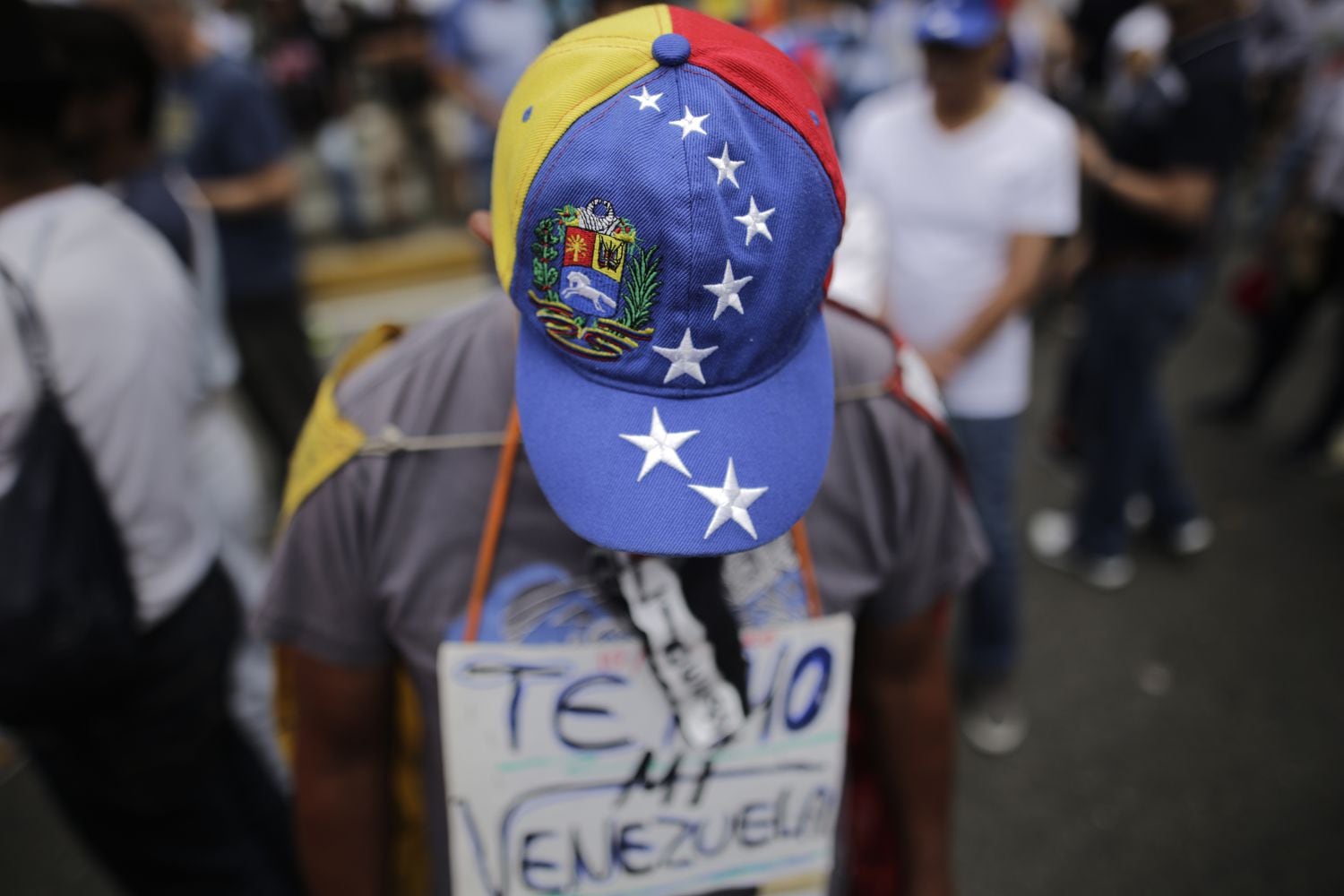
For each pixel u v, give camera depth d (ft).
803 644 2.89
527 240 2.28
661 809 2.94
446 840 3.05
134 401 4.07
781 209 2.24
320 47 18.52
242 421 12.83
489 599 2.74
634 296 2.24
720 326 2.28
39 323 3.78
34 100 3.99
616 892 3.01
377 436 2.66
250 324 10.21
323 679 2.89
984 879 6.48
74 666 3.79
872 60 11.24
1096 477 9.41
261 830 5.29
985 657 7.40
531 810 2.87
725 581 2.77
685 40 2.19
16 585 3.61
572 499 2.35
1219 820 6.91
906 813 3.49
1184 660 8.58
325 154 19.03
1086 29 13.34
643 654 2.77
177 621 4.43
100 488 3.99
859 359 2.93
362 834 3.16
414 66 19.08
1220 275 18.38
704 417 2.37
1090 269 8.93
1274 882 6.42
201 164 9.55
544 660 2.74
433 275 19.45
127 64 5.61
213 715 4.70
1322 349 15.24
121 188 5.76
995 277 6.86
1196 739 7.67
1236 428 12.91
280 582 2.78
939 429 2.99
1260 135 19.69
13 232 3.87
